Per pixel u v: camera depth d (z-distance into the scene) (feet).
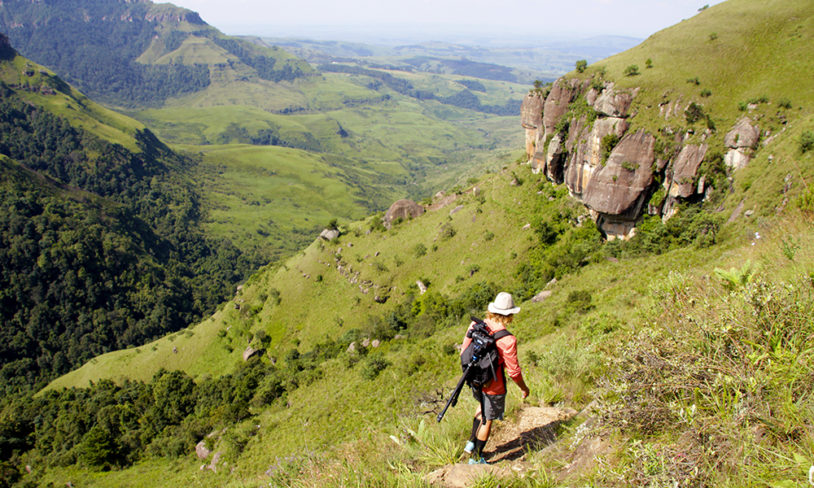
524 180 281.13
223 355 335.67
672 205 186.39
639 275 112.16
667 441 11.42
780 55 189.26
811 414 9.70
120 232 620.49
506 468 14.75
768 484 8.71
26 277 495.82
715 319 13.88
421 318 233.55
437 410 23.22
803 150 126.21
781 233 25.86
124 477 186.29
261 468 126.52
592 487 11.17
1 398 427.33
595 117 214.07
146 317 538.06
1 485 208.85
